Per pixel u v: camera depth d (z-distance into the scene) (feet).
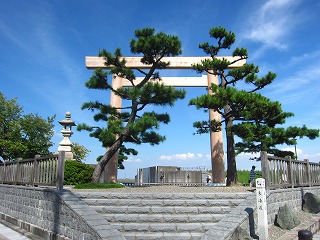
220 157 55.57
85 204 23.22
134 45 39.75
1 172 41.78
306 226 24.43
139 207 24.53
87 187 34.27
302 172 35.42
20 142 66.03
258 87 42.65
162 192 27.78
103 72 40.60
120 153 71.97
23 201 31.32
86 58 58.59
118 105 58.85
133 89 38.81
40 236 25.66
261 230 20.62
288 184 30.50
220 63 41.93
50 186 27.17
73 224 21.36
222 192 27.81
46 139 72.02
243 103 37.01
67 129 50.60
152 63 42.60
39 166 30.07
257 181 21.54
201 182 75.77
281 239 20.24
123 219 22.95
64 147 49.08
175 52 40.34
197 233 21.50
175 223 22.86
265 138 42.16
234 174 42.45
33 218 28.27
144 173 85.61
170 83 61.41
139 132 38.81
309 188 35.12
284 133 41.78
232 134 41.88
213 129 44.32
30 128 69.21
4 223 33.01
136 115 43.42
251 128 39.81
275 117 40.65
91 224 19.47
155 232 21.75
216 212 24.30
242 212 22.29
